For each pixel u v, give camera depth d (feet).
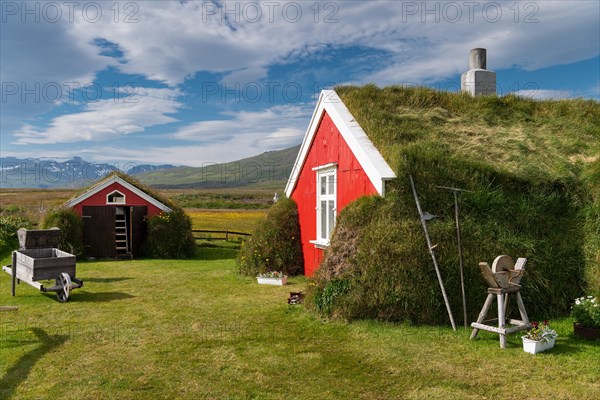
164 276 48.16
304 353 22.22
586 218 30.42
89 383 18.70
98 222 67.92
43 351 22.65
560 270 28.78
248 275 47.03
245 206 214.07
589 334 23.76
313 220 44.32
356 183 34.76
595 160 33.30
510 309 26.96
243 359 21.45
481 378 18.97
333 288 28.14
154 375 19.56
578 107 45.34
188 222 73.00
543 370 19.67
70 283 34.81
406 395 17.54
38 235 42.73
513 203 30.25
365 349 22.57
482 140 36.35
